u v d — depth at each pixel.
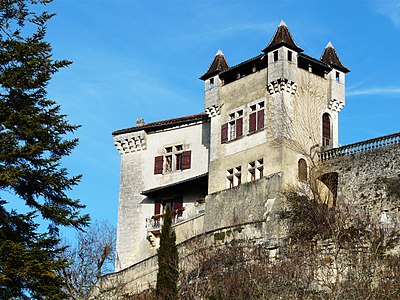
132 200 62.62
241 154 55.53
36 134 30.31
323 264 40.34
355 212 49.12
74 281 50.69
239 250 48.09
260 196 52.62
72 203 31.14
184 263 48.47
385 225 46.59
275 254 49.25
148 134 63.62
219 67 58.78
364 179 50.28
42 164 30.47
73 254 51.81
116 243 61.88
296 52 55.72
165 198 61.06
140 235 61.25
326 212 48.31
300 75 55.47
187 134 61.41
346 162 51.84
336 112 57.25
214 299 39.06
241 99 56.88
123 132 64.25
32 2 31.80
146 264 52.34
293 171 52.88
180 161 61.44
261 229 50.75
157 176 61.97
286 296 38.53
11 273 28.11
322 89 56.91
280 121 53.53
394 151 49.38
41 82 31.27
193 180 58.41
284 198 51.25
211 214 55.28
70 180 30.95
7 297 28.70
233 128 57.00
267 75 55.25
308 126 55.00
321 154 53.75
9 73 30.67
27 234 30.06
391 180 48.72
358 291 36.41
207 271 45.91
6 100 31.05
